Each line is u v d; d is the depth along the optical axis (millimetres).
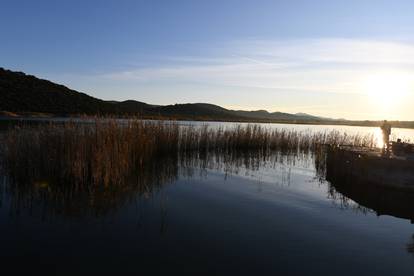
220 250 8547
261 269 7645
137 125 20766
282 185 15961
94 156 14812
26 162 14789
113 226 9938
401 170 14023
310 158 26047
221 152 28266
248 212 11586
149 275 7262
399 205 13070
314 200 13422
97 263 7719
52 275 7172
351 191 15141
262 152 29344
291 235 9664
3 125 35875
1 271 7270
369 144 26922
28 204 11672
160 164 20797
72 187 13727
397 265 8070
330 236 9695
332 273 7590
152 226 10023
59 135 16016
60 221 10219
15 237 8977
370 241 9453
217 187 15125
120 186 14484
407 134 51312
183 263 7816
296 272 7570
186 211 11477
